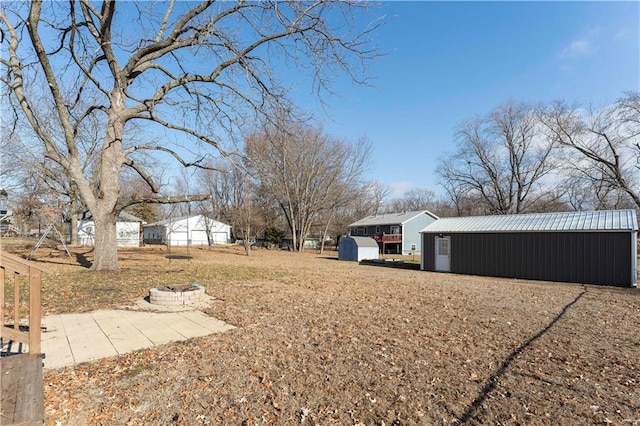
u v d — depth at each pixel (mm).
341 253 27984
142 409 3014
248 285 10016
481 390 3486
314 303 7562
